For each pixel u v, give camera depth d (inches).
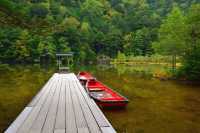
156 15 4448.8
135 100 530.3
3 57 2057.1
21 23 595.2
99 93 510.0
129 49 3029.0
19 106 446.9
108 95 484.7
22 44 2127.2
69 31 2746.1
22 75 1065.5
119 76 1075.9
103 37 3179.1
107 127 221.9
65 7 3966.5
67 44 2618.1
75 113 279.1
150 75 1121.4
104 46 3157.0
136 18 4146.2
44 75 1072.2
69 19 3314.5
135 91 658.8
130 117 382.6
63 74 934.4
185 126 340.2
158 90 677.9
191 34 890.1
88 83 612.4
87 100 368.8
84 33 3139.8
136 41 3029.0
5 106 445.4
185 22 947.3
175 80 915.4
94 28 3740.2
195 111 430.9
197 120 372.5
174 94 610.5
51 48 2356.1
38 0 3203.7
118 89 692.1
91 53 2817.4
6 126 327.3
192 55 858.8
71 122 239.5
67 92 459.2
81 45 2817.4
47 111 289.1
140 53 2984.7
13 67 1692.9
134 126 336.2
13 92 601.6
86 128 219.1
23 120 245.3
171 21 1029.8
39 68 1598.2
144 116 390.6
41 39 2321.6
